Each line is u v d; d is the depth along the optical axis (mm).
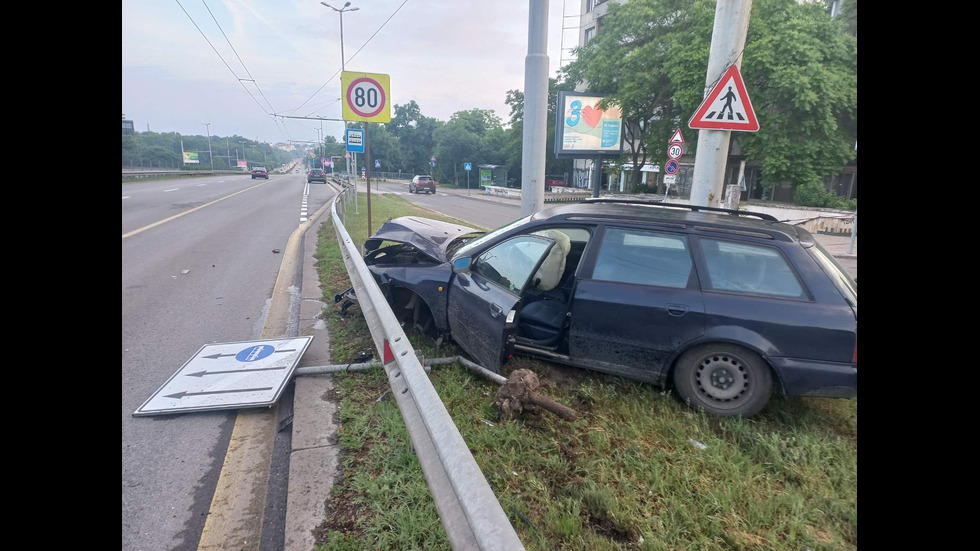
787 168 17391
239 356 4320
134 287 6812
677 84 21359
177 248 9820
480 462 2926
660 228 3943
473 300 4035
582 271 4016
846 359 3344
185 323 5441
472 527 1517
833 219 18594
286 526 2412
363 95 9055
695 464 3023
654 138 24828
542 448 3119
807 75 16219
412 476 2725
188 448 3156
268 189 33281
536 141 6656
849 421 3680
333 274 7699
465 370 4238
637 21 25047
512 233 4328
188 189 28688
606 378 4121
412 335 4898
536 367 4340
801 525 2547
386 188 57969
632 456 3076
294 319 5629
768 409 3801
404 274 4688
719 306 3590
